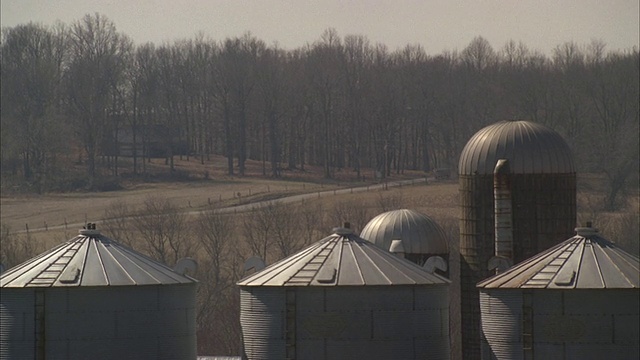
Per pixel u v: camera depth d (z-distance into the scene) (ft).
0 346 616.80
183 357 647.56
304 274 621.72
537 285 599.57
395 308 611.06
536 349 596.70
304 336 609.83
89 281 624.18
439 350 625.00
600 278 593.83
